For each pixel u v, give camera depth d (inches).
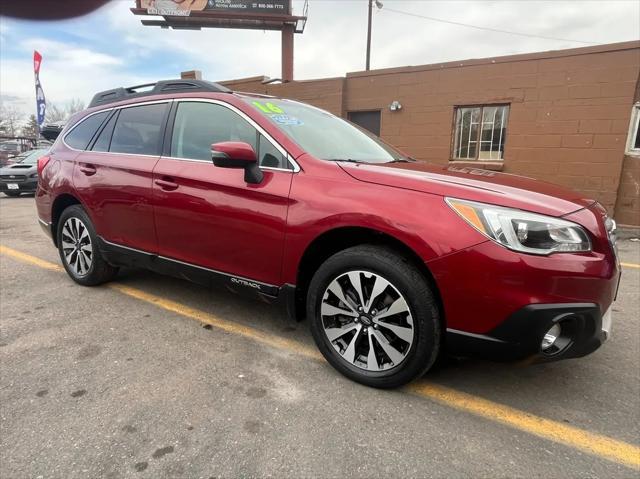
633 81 302.0
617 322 137.6
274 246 104.2
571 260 79.4
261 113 113.4
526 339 80.6
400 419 87.8
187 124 126.6
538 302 79.0
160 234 128.5
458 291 83.6
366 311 95.3
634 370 108.0
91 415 87.4
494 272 80.4
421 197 88.5
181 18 546.6
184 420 86.3
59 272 182.7
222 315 137.9
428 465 75.7
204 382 99.8
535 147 339.0
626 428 86.4
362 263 93.0
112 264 151.1
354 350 98.7
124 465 74.5
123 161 138.3
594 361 112.4
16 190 524.7
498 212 81.8
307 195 99.0
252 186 106.7
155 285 164.7
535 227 80.0
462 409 91.6
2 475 71.9
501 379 103.3
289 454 77.7
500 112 353.4
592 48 309.9
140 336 122.6
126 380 100.2
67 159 158.9
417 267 89.7
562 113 326.3
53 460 75.4
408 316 89.6
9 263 197.0
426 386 99.8
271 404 91.9
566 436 83.7
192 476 72.5
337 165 101.1
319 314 102.1
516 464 76.3
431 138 377.7
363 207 91.7
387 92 391.2
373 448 79.5
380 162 114.1
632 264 215.6
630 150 313.6
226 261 114.6
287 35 558.3
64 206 166.7
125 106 146.9
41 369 104.4
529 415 90.0
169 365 107.2
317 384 99.6
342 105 414.6
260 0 536.7
